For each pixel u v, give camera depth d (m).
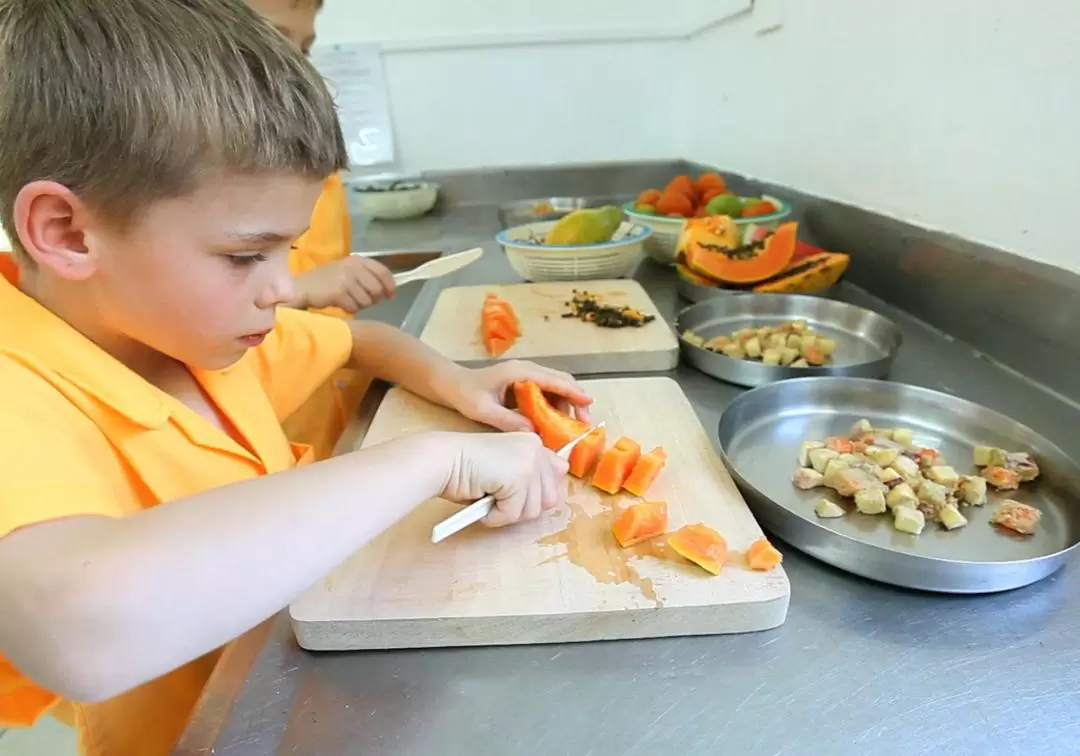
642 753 0.41
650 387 0.84
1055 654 0.48
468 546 0.56
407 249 1.73
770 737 0.42
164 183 0.46
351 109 2.17
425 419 0.78
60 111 0.46
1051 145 0.80
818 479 0.65
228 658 0.50
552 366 0.93
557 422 0.71
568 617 0.49
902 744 0.41
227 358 0.56
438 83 2.19
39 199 0.47
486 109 2.22
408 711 0.45
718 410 0.81
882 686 0.45
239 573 0.42
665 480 0.65
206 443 0.62
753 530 0.58
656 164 2.25
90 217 0.48
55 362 0.51
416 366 0.83
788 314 1.09
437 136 2.25
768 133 1.58
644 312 1.09
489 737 0.43
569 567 0.54
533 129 2.25
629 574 0.53
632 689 0.46
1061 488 0.63
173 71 0.46
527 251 1.27
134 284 0.50
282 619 0.52
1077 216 0.78
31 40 0.46
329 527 0.45
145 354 0.63
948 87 0.96
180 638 0.40
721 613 0.50
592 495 0.63
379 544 0.57
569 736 0.43
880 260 1.14
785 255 1.18
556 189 2.26
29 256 0.51
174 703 0.67
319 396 1.08
